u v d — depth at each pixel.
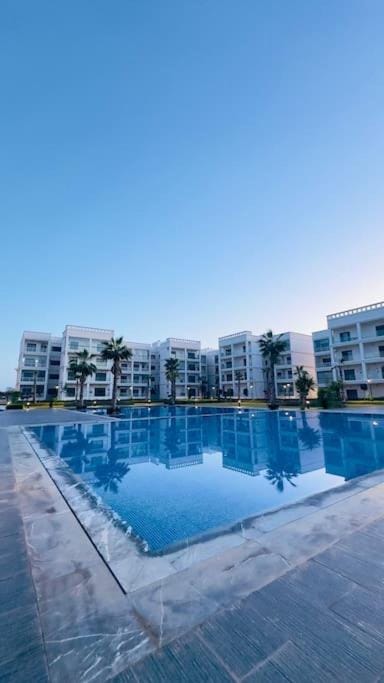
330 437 15.03
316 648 2.08
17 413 30.20
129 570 3.07
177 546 3.56
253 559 3.21
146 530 5.45
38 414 28.56
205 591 2.70
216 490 7.54
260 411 29.86
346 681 1.85
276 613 2.41
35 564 3.19
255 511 6.28
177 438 15.44
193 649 2.08
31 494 5.59
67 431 16.89
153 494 7.27
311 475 8.82
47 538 3.81
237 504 6.64
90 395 55.66
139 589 2.75
